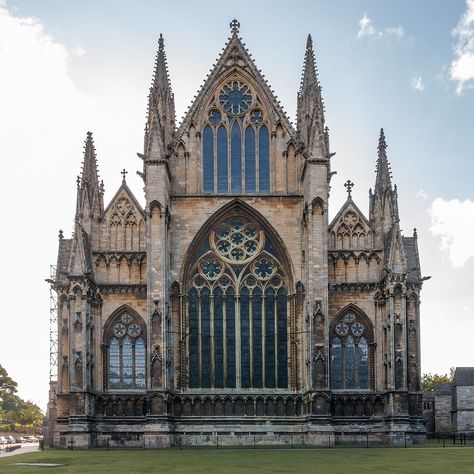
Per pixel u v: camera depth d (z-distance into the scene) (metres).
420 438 76.12
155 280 76.50
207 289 81.81
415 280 79.88
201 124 85.12
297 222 82.56
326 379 74.31
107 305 80.44
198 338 80.56
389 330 77.00
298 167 83.81
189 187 83.50
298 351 79.31
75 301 76.50
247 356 80.25
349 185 83.81
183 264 81.19
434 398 112.44
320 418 73.50
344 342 80.38
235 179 84.31
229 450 67.31
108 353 79.75
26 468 48.50
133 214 82.94
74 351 75.25
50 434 97.12
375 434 77.00
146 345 78.56
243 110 85.88
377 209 83.12
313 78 83.12
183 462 51.56
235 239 83.12
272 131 84.81
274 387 79.56
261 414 77.94
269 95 85.94
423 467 45.22
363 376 79.62
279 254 82.69
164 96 83.50
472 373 109.38
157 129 79.56
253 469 44.59
